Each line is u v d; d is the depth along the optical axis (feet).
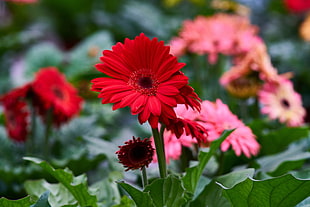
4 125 5.66
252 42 5.71
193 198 3.83
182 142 3.97
